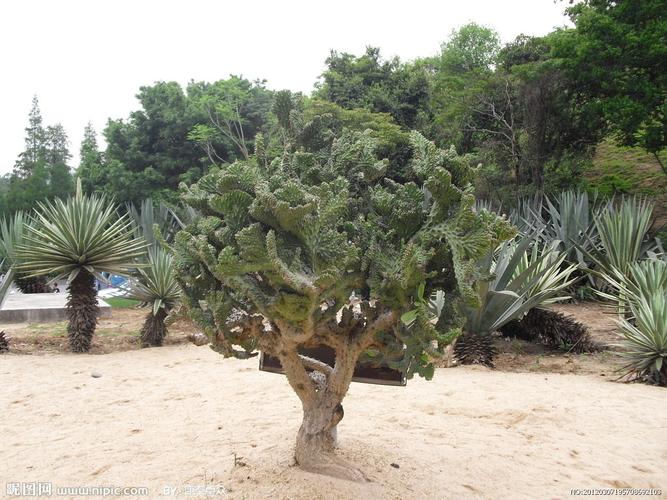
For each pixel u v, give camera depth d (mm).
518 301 8273
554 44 20547
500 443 4602
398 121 26812
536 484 3777
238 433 4633
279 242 2791
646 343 7129
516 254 8234
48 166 39719
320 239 2729
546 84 20250
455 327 3166
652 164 25406
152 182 26219
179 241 3252
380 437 4484
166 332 9875
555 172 21406
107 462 3963
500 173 22109
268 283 2967
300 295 2732
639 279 8766
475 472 3869
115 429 4875
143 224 16578
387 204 3070
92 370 7617
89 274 9359
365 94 27203
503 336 9672
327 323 3336
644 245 13750
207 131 24969
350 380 3535
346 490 3268
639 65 18781
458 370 7617
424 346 3008
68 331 9219
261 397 6020
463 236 2852
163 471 3715
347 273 3047
